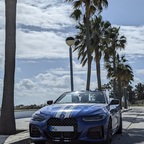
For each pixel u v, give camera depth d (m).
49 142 8.68
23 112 28.22
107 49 38.31
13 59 13.21
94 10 28.00
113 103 10.48
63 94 10.98
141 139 12.00
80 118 8.52
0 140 10.35
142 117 28.53
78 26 33.88
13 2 13.37
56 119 8.60
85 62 34.34
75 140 8.45
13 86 13.10
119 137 12.62
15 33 13.41
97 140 8.55
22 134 12.13
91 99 10.45
